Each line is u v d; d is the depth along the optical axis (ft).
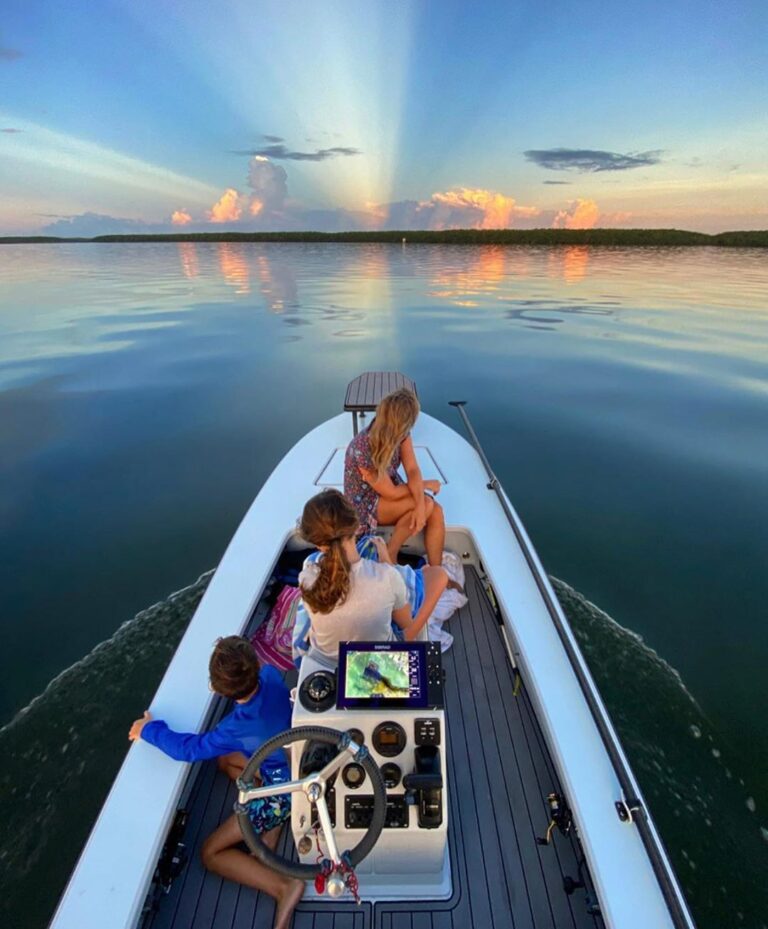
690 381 28.73
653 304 50.93
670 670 12.05
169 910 5.66
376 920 5.64
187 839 6.29
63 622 13.30
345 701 5.02
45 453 21.21
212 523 16.90
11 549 15.84
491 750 7.38
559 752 6.48
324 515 4.98
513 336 38.37
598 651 12.48
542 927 5.58
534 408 25.39
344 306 51.01
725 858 8.80
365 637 5.54
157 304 53.06
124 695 11.46
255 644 8.74
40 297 58.85
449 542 10.87
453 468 12.90
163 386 28.35
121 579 14.65
